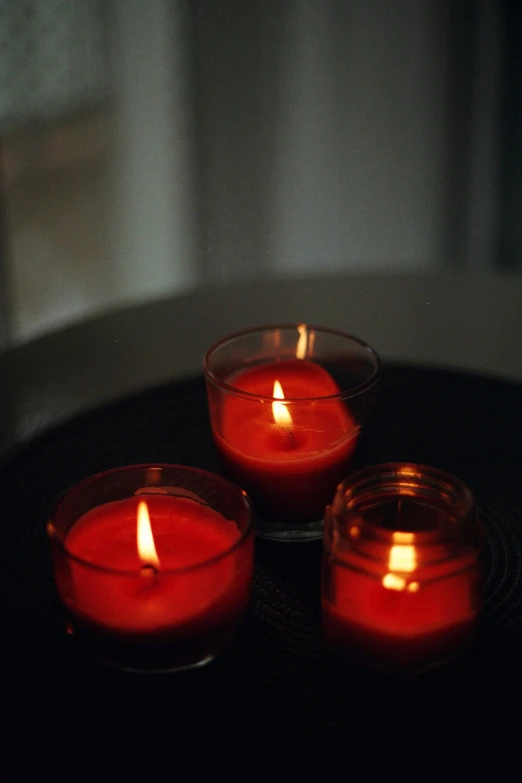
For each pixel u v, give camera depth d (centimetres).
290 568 82
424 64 203
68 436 92
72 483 88
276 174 198
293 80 190
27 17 175
